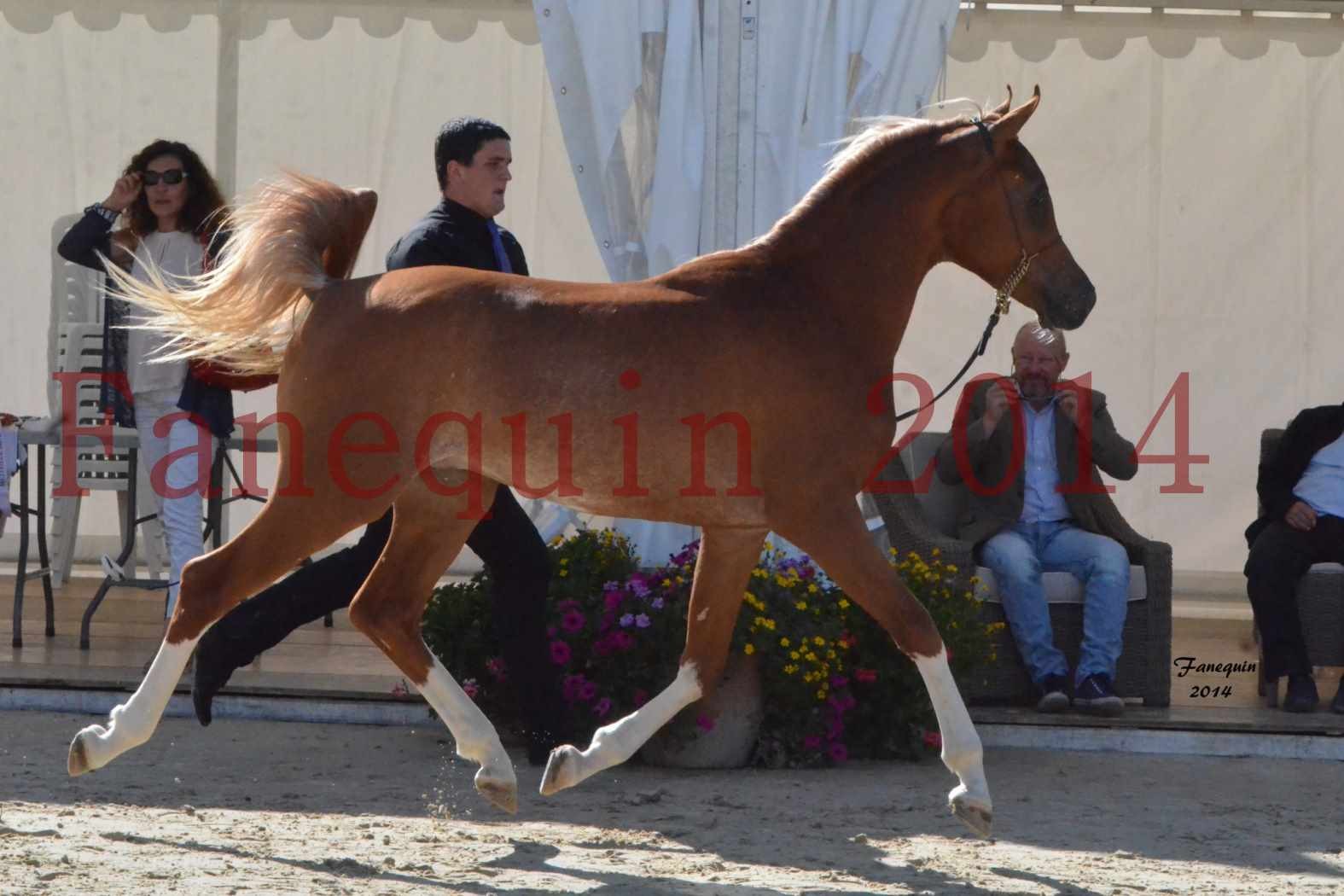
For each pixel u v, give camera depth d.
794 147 10.56
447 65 16.81
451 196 9.50
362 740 10.50
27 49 16.92
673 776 9.60
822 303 7.68
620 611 9.78
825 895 6.77
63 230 15.21
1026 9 16.45
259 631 9.44
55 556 17.03
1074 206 17.25
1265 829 8.45
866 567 7.46
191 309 7.79
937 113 10.64
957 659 10.29
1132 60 17.08
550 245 16.91
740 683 9.76
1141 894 6.93
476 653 10.07
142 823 7.81
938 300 17.45
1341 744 10.57
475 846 7.60
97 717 10.98
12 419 13.17
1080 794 9.33
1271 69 17.08
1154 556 11.52
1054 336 11.81
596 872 7.09
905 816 8.59
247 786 8.99
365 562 9.52
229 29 14.23
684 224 10.55
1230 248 17.28
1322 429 11.97
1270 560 11.71
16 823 7.66
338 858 7.14
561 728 9.54
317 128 16.78
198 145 16.86
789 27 10.62
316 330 7.58
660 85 10.64
